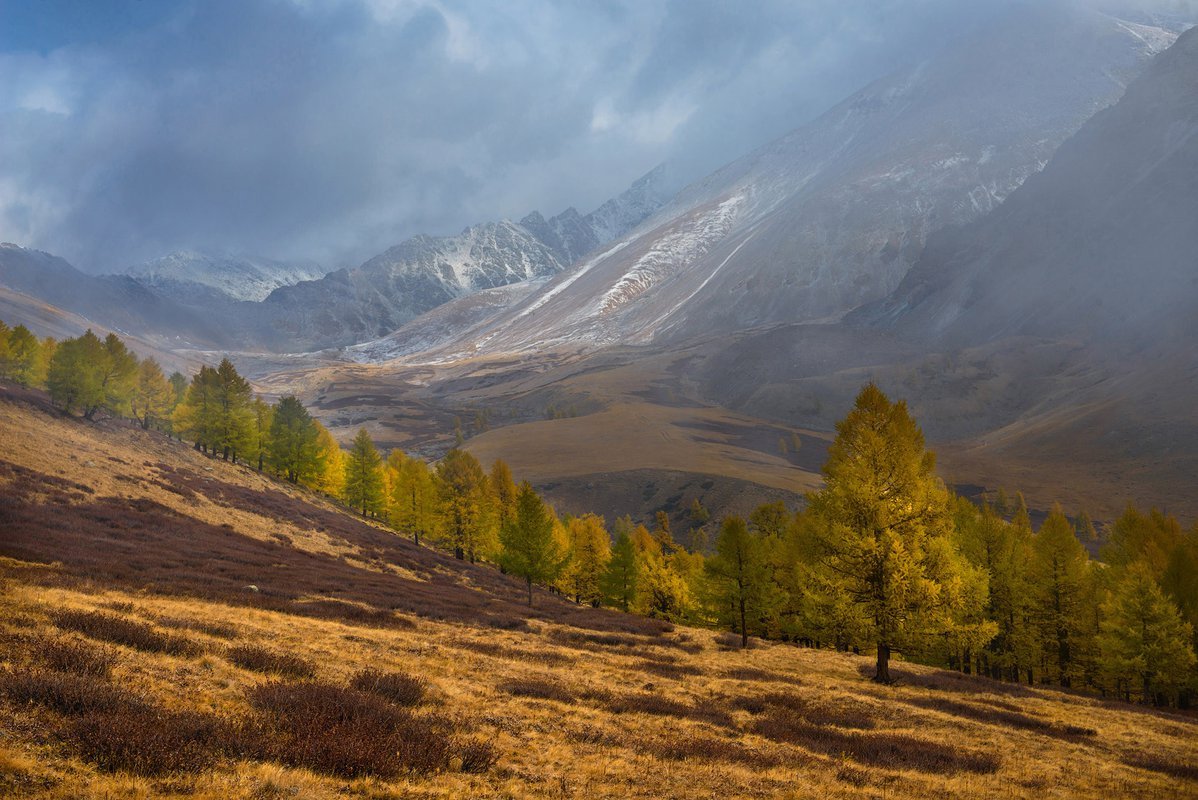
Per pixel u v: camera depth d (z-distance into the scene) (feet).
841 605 84.79
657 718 54.49
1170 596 127.24
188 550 112.16
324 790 26.78
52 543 88.02
